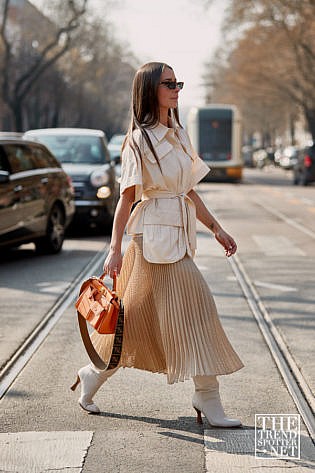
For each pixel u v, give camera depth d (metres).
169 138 5.20
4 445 5.00
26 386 6.32
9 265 13.11
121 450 4.92
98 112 105.75
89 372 5.59
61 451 4.90
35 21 66.00
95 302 5.21
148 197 5.23
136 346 5.26
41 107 84.81
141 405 5.83
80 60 76.75
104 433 5.23
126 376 6.61
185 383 6.42
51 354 7.33
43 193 14.02
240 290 10.68
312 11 52.41
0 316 9.00
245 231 18.52
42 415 5.61
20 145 13.85
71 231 19.09
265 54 66.81
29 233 13.59
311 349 7.52
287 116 101.06
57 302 9.84
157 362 5.29
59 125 97.38
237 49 69.94
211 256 14.07
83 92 88.56
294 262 13.31
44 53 52.38
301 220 21.59
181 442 5.06
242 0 55.44
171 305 5.15
